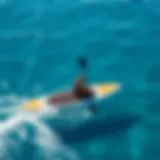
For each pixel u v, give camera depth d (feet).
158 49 92.73
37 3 123.13
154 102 70.79
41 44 98.17
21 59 91.56
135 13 113.50
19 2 124.26
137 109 68.64
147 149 59.52
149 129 63.52
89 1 123.54
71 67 87.15
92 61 89.15
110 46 95.71
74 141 60.80
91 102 68.85
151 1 121.29
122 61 88.38
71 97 69.97
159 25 105.19
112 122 64.90
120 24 107.14
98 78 81.10
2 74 85.15
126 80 79.71
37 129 63.05
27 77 83.97
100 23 108.47
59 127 63.77
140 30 103.09
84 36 101.50
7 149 58.08
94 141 60.85
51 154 57.67
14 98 74.18
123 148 59.72
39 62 90.07
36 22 110.22
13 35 102.58
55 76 83.66
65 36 101.81
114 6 119.03
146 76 81.05
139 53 91.50
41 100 71.20
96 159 57.57
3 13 116.57
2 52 94.89
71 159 57.06
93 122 64.95
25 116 66.64
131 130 63.26
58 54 93.35
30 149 58.23
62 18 112.47
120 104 69.82
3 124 64.23
